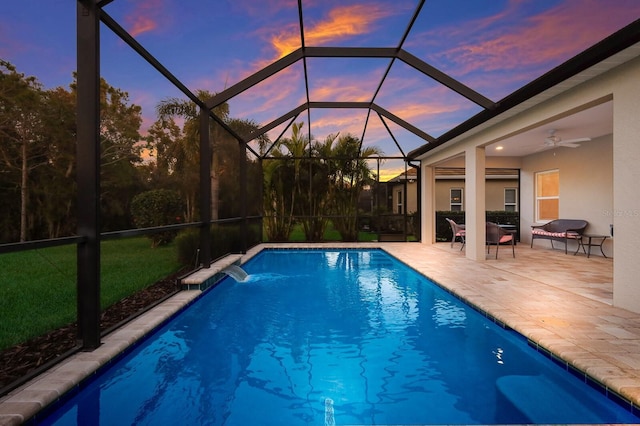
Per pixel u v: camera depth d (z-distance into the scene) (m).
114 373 2.85
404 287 5.79
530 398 2.46
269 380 2.74
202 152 6.12
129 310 4.24
